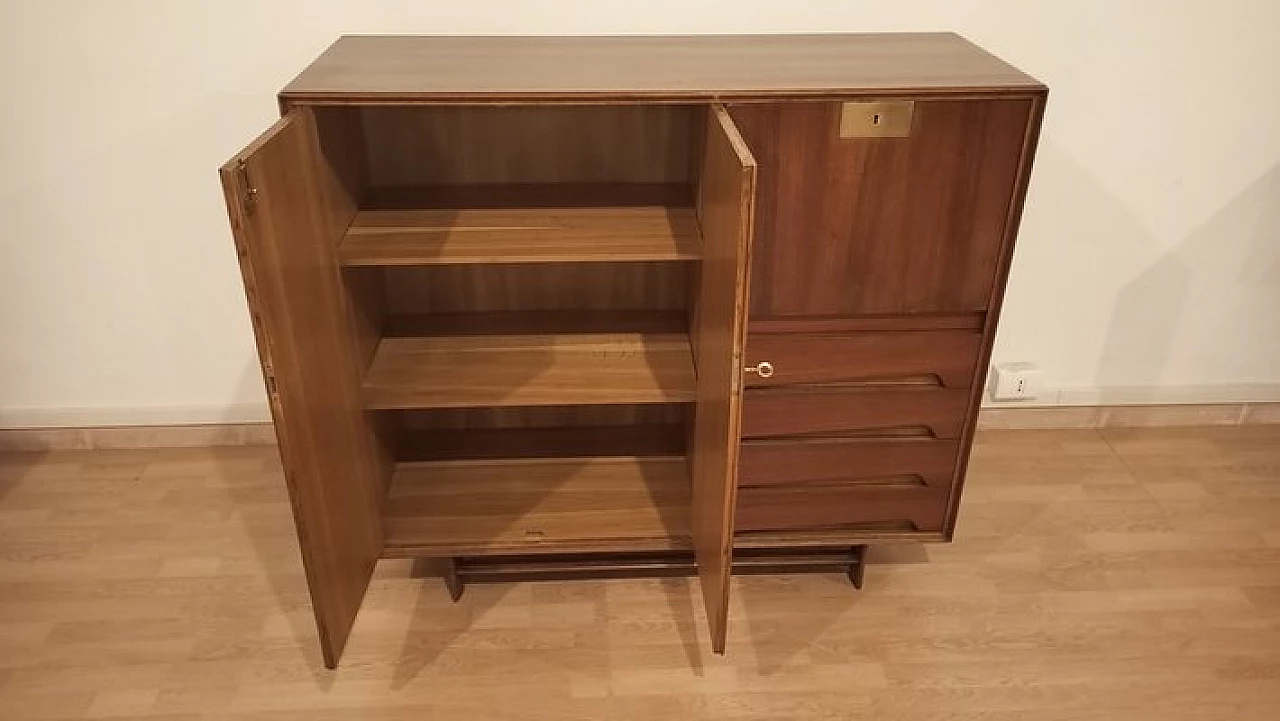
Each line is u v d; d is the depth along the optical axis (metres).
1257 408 2.54
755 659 1.84
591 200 1.84
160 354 2.32
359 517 1.71
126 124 2.04
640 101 1.48
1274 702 1.75
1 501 2.24
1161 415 2.55
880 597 1.99
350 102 1.45
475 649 1.86
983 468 2.40
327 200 1.54
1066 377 2.49
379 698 1.75
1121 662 1.83
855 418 1.77
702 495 1.72
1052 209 2.25
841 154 1.53
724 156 1.37
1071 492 2.31
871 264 1.62
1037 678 1.80
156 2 1.92
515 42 1.89
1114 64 2.08
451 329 1.96
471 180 1.91
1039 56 2.07
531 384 1.79
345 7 1.95
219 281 2.24
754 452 1.80
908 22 2.02
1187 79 2.10
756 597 1.99
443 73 1.60
